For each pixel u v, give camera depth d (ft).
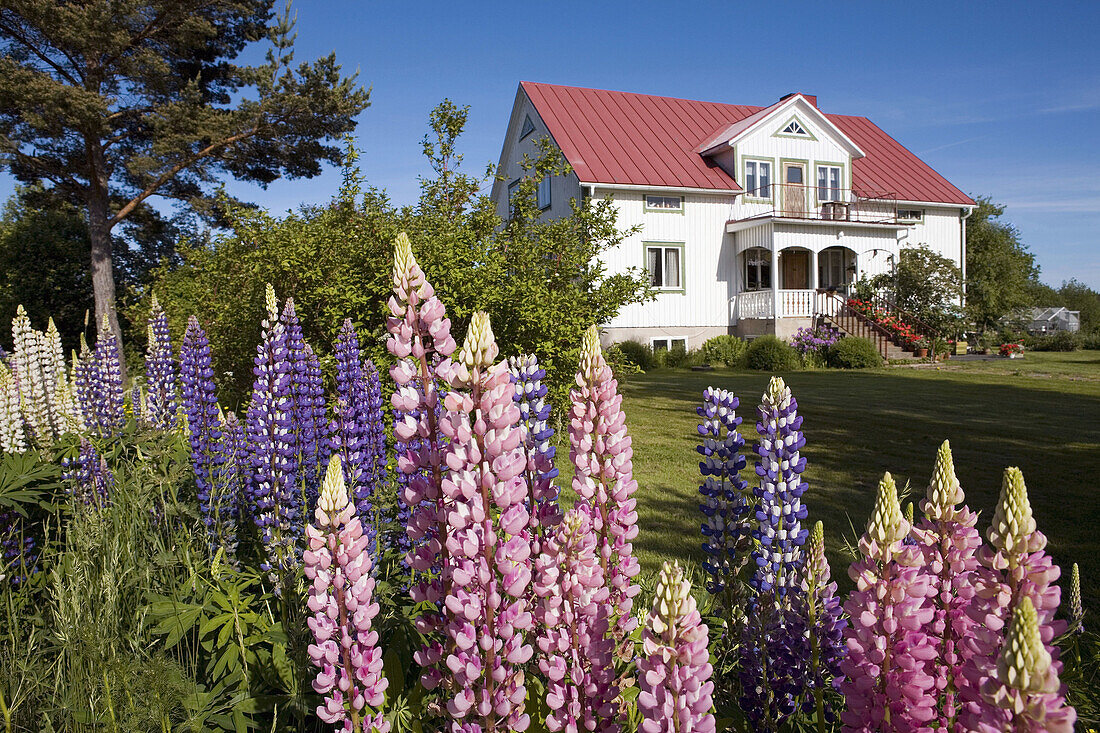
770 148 84.38
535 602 6.61
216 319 29.94
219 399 28.94
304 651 8.01
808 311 81.30
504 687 5.49
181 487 13.44
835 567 16.84
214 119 57.00
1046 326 182.19
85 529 10.54
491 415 5.32
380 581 10.80
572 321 27.45
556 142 79.00
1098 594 15.20
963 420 37.88
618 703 6.10
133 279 75.66
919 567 5.35
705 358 77.05
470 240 27.89
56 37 53.93
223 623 8.88
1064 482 24.61
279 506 11.59
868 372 67.00
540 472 7.40
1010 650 3.96
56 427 20.89
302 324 26.68
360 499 12.15
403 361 6.20
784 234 79.77
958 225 95.04
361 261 26.37
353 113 61.72
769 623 8.28
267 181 68.64
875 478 25.32
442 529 6.01
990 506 21.99
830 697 8.37
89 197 63.05
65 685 8.45
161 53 61.46
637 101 92.12
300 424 13.57
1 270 64.39
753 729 7.90
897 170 96.68
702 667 4.69
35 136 59.06
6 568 11.16
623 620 6.76
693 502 22.50
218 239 30.71
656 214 79.77
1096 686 7.34
